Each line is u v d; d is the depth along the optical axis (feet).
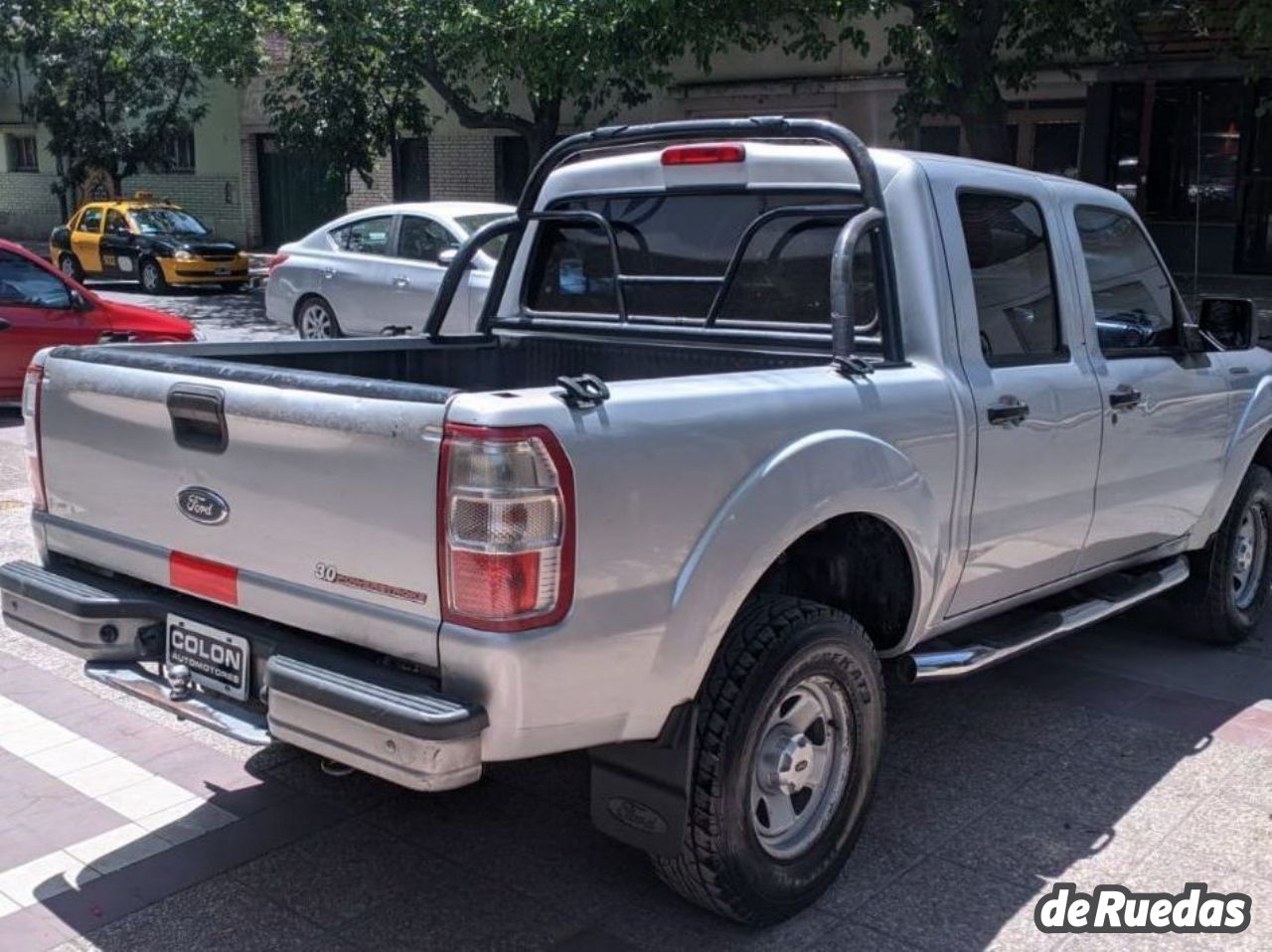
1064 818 13.79
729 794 10.70
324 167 73.72
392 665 10.07
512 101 71.20
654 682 10.18
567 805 13.98
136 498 11.87
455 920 11.62
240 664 11.04
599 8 43.88
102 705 16.38
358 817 13.58
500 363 17.15
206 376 11.03
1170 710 16.93
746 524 10.55
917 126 44.55
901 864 12.76
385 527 9.77
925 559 12.57
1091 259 15.81
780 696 11.04
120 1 65.72
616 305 16.07
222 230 96.68
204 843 12.96
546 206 16.66
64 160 108.47
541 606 9.36
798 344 14.15
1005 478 13.62
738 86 60.75
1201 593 18.81
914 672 13.09
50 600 12.14
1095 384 15.06
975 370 13.34
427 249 40.16
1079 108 53.78
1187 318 17.84
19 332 34.04
